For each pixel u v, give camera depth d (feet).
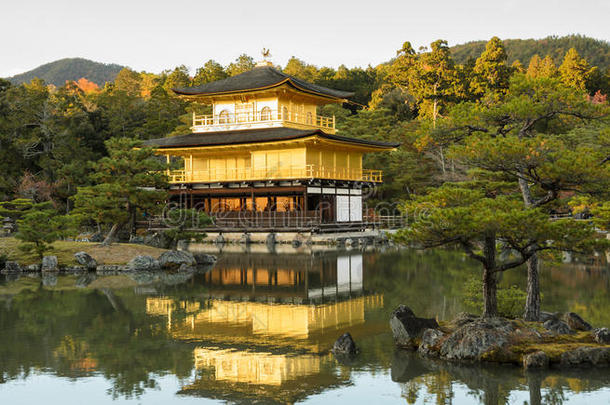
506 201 60.29
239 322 81.46
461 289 104.58
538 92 65.16
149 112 355.36
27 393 54.75
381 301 94.53
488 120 69.41
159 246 179.22
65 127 280.72
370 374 58.54
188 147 209.05
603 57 646.74
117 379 58.29
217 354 66.13
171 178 220.64
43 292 106.83
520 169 63.62
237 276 125.59
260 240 201.26
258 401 52.13
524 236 59.16
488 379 56.18
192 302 96.63
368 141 214.07
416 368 59.93
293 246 189.67
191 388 55.47
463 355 61.62
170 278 124.06
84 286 113.70
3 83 269.64
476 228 58.29
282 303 94.99
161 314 87.25
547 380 55.62
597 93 368.89
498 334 61.93
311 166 196.03
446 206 64.34
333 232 208.23
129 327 79.15
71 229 149.28
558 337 63.57
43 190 230.68
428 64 375.66
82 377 58.85
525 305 73.10
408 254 165.99
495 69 361.71
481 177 92.84
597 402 50.49
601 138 61.41
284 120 213.87
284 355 65.21
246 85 218.38
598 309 82.07
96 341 72.02
